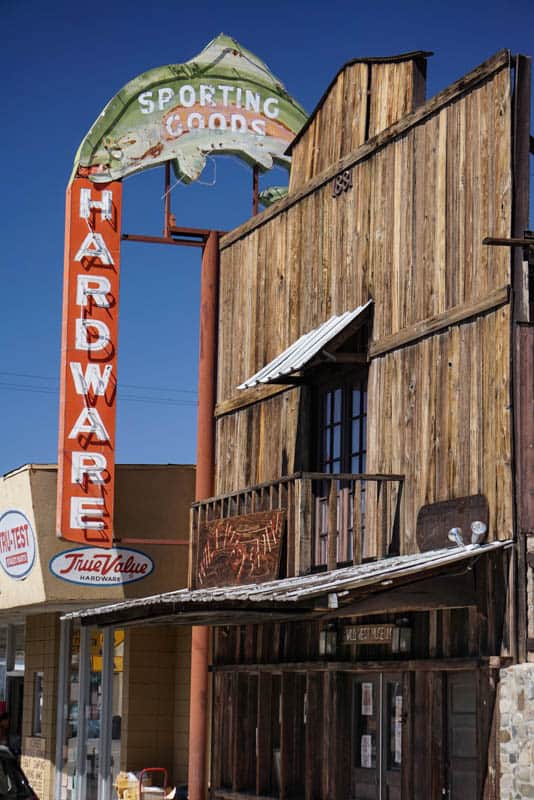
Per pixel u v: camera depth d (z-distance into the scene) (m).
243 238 21.70
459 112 16.08
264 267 20.86
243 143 23.14
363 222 18.06
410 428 16.47
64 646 25.84
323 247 19.09
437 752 15.27
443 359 15.92
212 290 22.34
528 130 15.08
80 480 22.08
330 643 17.53
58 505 22.06
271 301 20.50
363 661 16.73
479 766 14.42
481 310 15.20
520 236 14.88
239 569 18.42
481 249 15.38
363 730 17.11
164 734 24.33
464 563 14.60
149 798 23.33
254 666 19.59
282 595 13.51
